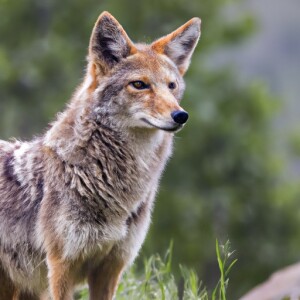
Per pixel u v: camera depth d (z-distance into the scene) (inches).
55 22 1711.4
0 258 427.2
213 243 1407.5
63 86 1598.2
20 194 417.4
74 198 399.2
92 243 402.3
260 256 1419.8
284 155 1683.1
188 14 1696.6
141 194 411.2
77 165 401.1
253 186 1547.7
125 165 406.3
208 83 1674.5
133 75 409.4
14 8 1704.0
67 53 1619.1
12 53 1656.0
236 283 1378.0
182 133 1526.8
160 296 447.8
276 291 518.3
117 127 406.6
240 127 1621.6
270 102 1704.0
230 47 1788.9
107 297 418.9
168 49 435.8
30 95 1578.5
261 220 1487.5
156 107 403.9
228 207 1471.5
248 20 1748.3
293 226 1493.6
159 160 418.6
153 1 1662.2
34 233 411.8
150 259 473.1
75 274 409.4
